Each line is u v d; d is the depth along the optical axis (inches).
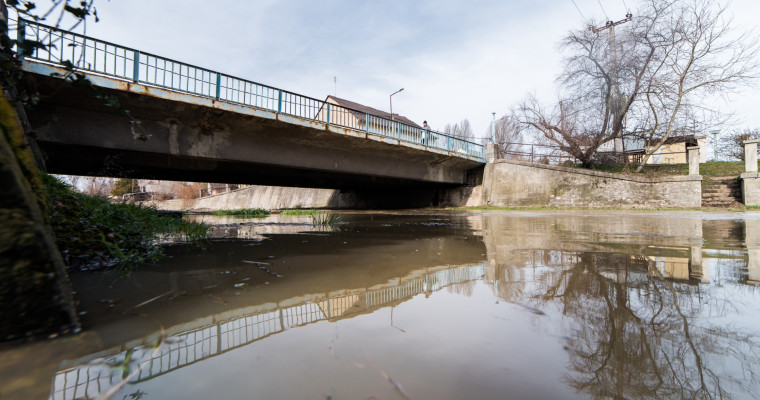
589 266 94.0
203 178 628.1
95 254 104.9
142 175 561.9
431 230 223.3
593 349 41.4
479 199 804.6
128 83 295.7
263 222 337.4
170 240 165.6
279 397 31.1
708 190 622.8
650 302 60.1
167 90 320.2
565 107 761.6
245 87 385.1
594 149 727.7
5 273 44.2
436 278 81.7
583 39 717.3
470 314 54.7
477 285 74.3
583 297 63.7
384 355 40.0
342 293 68.8
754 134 831.7
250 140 441.4
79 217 116.2
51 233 60.4
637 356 39.3
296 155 502.6
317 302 62.7
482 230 218.5
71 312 49.0
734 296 63.3
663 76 634.2
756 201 550.6
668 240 153.9
